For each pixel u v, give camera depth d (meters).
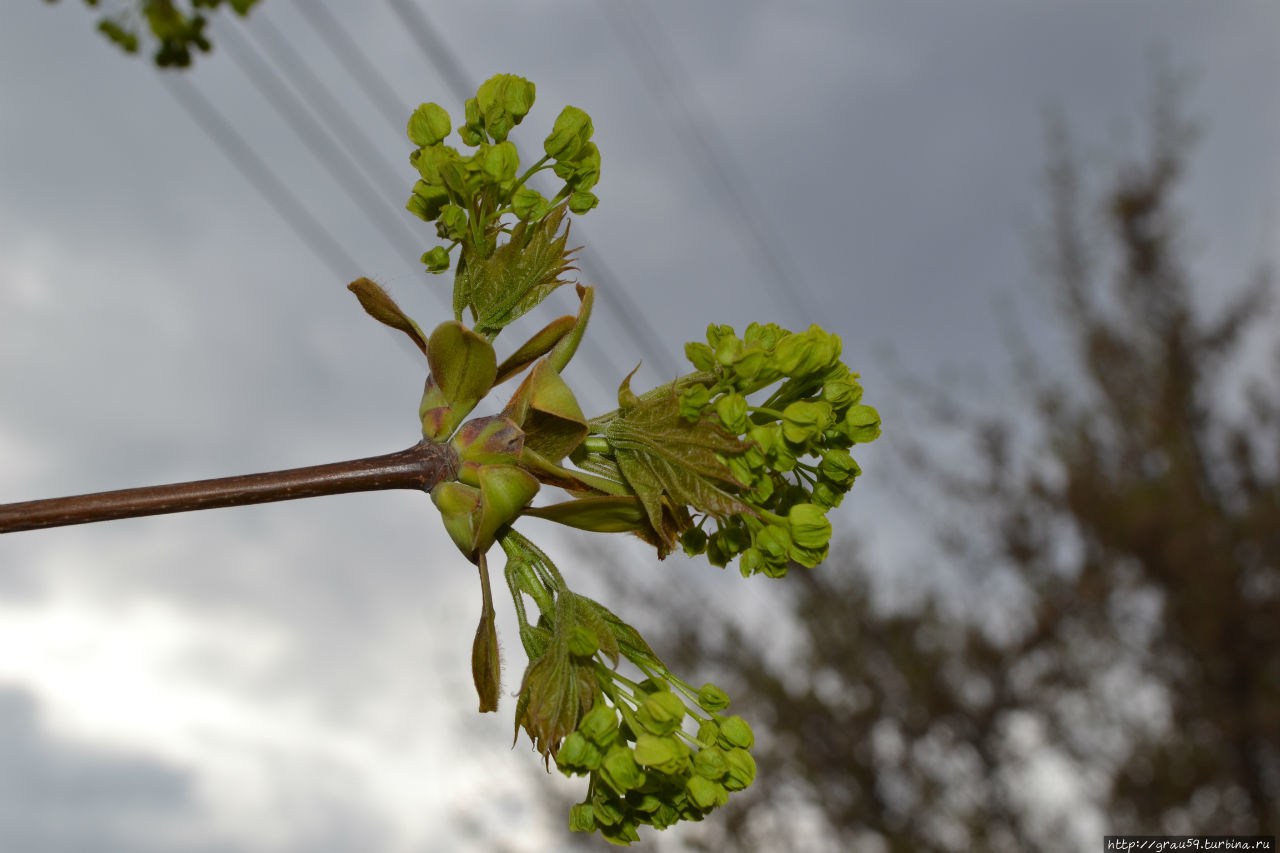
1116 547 10.89
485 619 1.54
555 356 1.68
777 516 1.55
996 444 11.54
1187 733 10.96
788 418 1.53
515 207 1.65
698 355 1.58
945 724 11.29
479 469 1.54
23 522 1.23
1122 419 11.95
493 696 1.54
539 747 1.48
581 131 1.68
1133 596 11.23
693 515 1.66
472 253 1.67
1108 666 11.31
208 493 1.35
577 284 1.72
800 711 10.88
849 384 1.62
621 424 1.62
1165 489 11.11
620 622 1.56
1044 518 11.48
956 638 11.35
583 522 1.62
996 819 11.16
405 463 1.55
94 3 1.39
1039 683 11.18
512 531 1.61
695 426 1.56
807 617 11.03
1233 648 10.51
